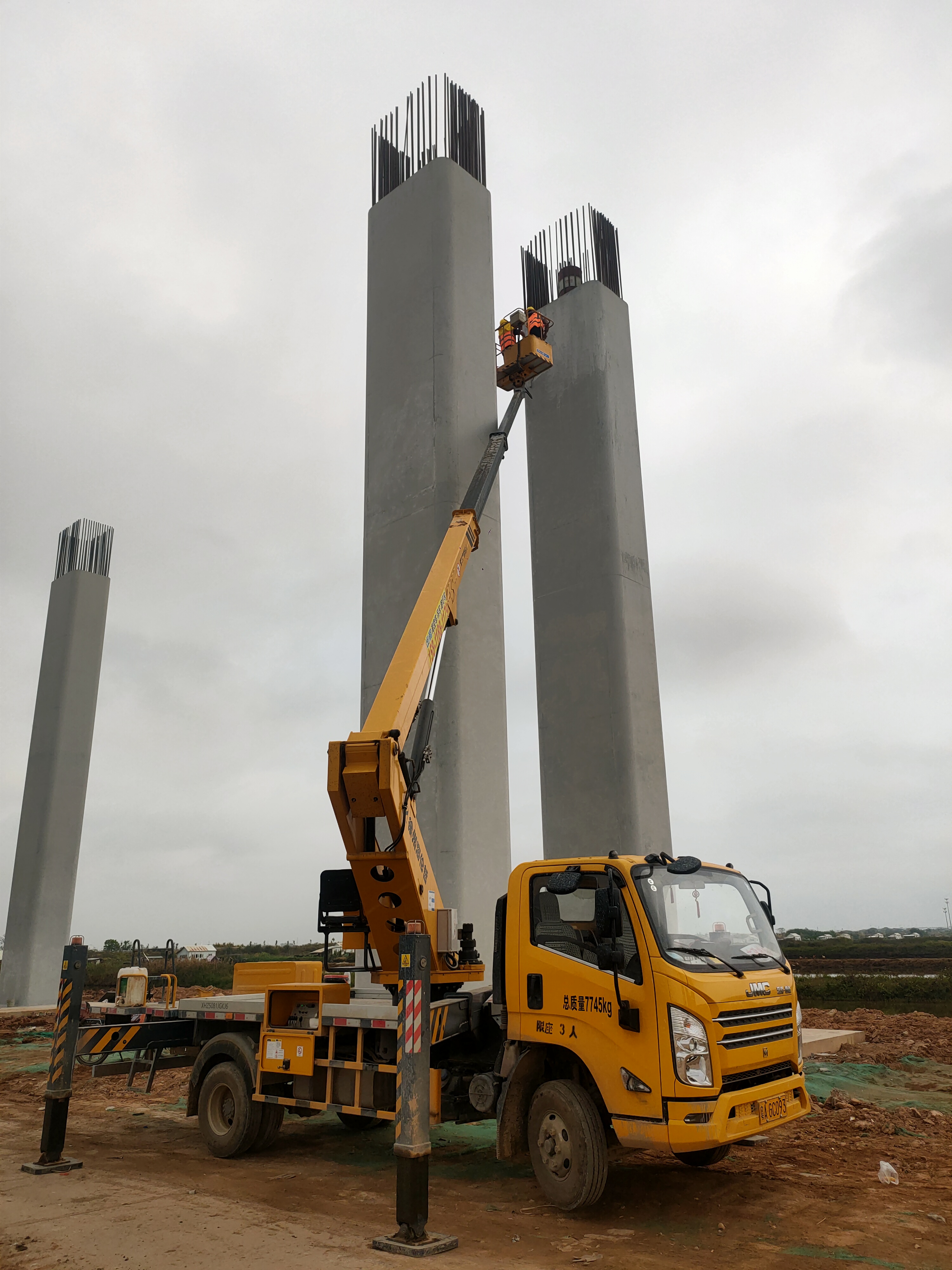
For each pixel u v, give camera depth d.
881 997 22.38
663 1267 4.72
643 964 5.62
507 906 6.61
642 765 17.03
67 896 24.95
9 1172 6.84
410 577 14.62
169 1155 7.64
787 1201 6.01
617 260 21.31
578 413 19.22
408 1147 5.14
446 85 17.16
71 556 28.19
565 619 18.45
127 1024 8.60
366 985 11.83
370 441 16.05
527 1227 5.48
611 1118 5.62
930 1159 7.21
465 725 13.60
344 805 6.86
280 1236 5.19
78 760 25.98
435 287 15.49
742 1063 5.56
